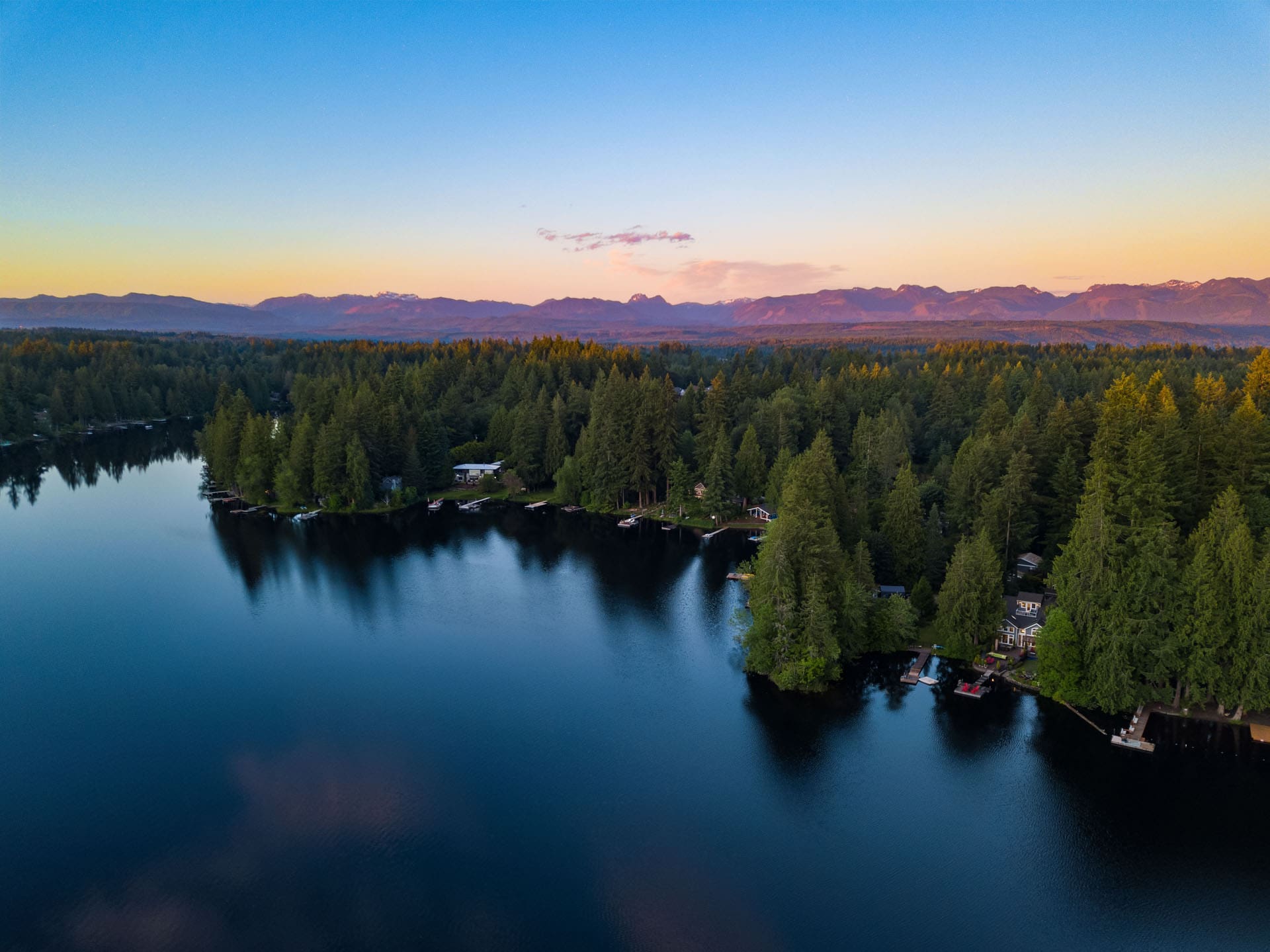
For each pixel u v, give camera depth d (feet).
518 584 369.71
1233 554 217.36
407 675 273.75
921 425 577.02
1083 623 238.89
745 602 345.10
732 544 433.89
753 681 268.82
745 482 479.41
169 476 606.55
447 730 237.66
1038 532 353.92
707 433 505.25
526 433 549.54
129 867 179.01
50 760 220.43
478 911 166.30
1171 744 221.66
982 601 266.98
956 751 224.12
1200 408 344.90
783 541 258.37
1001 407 448.24
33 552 411.34
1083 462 365.40
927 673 267.59
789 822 194.90
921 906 167.94
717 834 190.80
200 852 183.93
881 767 217.15
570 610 336.08
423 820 195.31
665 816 197.36
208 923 163.22
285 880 175.11
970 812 198.39
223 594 354.33
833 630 267.39
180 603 341.82
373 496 515.50
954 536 338.54
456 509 513.45
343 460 505.66
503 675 274.16
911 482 323.98
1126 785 206.90
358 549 424.87
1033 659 271.90
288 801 203.10
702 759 222.07
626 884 173.99
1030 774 212.23
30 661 282.77
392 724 240.94
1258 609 213.66
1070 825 192.44
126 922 163.32
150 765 218.38
